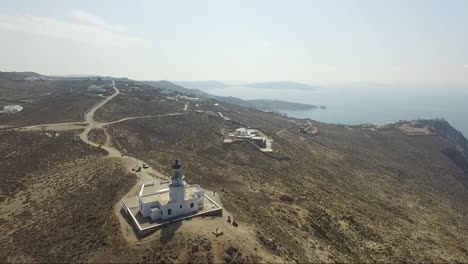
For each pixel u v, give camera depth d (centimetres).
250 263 4138
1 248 4903
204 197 5781
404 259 5791
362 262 5397
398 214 8744
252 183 8081
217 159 10262
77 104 14575
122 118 13075
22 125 11275
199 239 4391
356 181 11200
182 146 10944
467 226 9506
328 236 6016
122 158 8019
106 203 5622
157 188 5981
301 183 9300
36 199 6259
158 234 4522
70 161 8088
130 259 4078
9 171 7619
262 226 5341
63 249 4591
